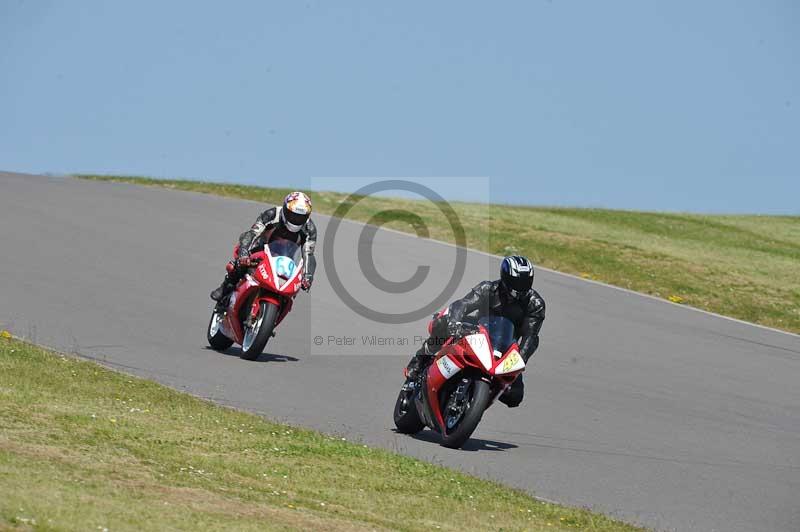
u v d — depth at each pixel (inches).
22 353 1660.9
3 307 2180.1
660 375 2375.7
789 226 5949.8
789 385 2412.6
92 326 2108.8
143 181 4975.4
